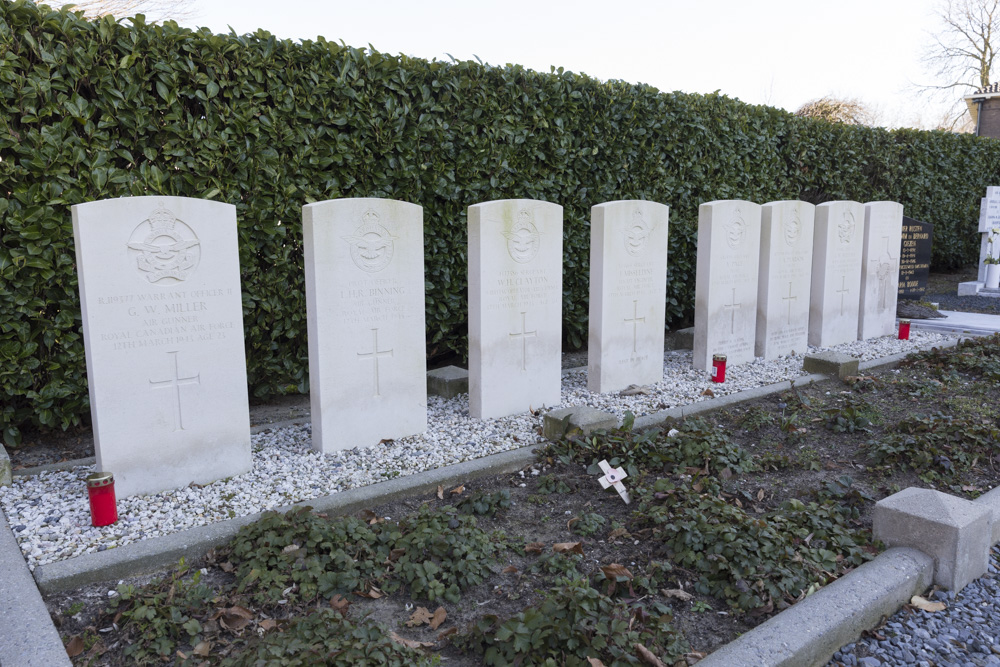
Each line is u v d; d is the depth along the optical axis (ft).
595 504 13.60
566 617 9.02
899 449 15.75
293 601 10.07
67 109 16.44
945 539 10.93
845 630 9.42
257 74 19.15
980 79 96.48
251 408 21.39
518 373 19.51
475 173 24.03
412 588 10.34
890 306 32.14
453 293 24.48
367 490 13.64
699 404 19.77
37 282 16.57
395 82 21.89
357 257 15.89
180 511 12.87
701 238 23.97
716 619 9.93
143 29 17.46
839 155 38.24
